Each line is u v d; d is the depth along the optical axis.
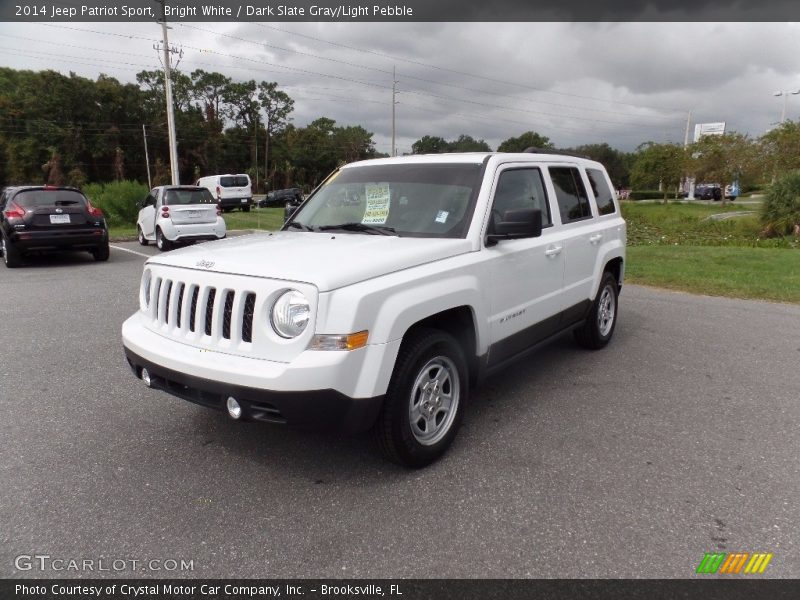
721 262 12.09
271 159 100.25
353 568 2.66
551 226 4.91
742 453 3.74
